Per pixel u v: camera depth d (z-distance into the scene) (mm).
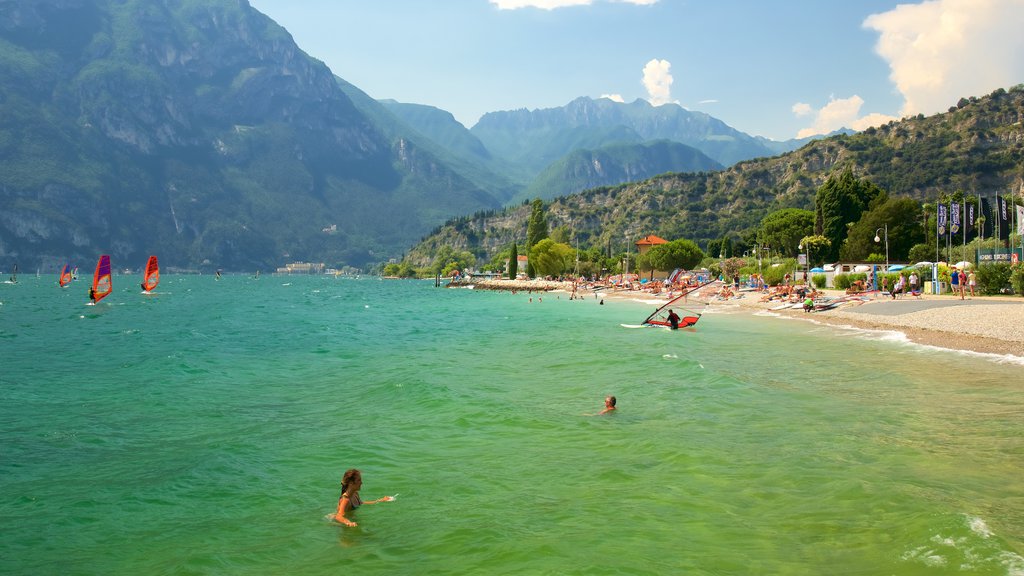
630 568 9062
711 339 39250
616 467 13742
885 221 109875
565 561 9336
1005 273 58688
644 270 177375
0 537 10531
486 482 12977
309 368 29797
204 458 14875
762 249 159250
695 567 9055
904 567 8812
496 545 9953
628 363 29172
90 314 74125
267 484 13125
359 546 10102
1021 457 13688
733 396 21047
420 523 10938
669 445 15242
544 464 14094
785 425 17000
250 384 25344
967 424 16734
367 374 27562
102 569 9406
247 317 69562
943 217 67250
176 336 46719
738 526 10461
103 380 26469
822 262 124062
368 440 16375
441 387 23234
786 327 46219
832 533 10055
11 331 51219
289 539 10406
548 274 178875
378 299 122625
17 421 18812
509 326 54438
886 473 12766
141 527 10953
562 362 30359
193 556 9789
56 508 11797
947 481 12203
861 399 20250
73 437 16891
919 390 21500
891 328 41250
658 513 11109
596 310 77500
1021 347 30250
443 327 54281
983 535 9594
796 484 12320
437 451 15320
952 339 34219
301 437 16750
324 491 12711
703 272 139500
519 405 20281
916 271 68312
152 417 19312
